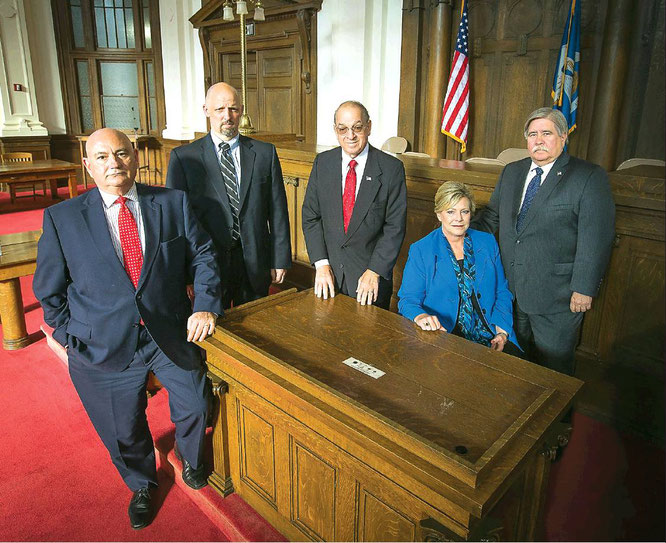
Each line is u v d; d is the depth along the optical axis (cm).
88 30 981
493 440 137
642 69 419
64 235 193
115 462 214
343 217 259
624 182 228
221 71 863
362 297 237
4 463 248
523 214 228
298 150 406
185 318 215
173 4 892
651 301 224
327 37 674
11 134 941
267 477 195
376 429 143
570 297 225
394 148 606
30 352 364
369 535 159
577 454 158
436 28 559
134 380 206
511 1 525
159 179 1020
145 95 1022
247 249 269
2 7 898
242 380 190
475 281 233
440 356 184
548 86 516
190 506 222
